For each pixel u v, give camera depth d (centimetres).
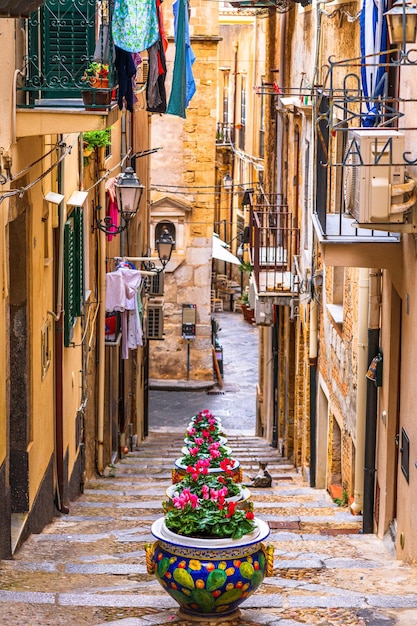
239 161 4859
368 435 1295
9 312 1080
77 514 1420
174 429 3056
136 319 2070
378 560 1110
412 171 1023
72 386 1554
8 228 1060
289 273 2238
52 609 801
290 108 2155
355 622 780
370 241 1114
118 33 1141
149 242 3152
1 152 945
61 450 1400
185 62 1388
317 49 1767
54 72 1100
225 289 4931
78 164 1611
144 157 2914
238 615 777
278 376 2450
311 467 1838
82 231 1562
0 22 947
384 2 1129
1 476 984
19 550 1091
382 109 1037
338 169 1557
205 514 761
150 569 772
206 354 3531
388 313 1214
